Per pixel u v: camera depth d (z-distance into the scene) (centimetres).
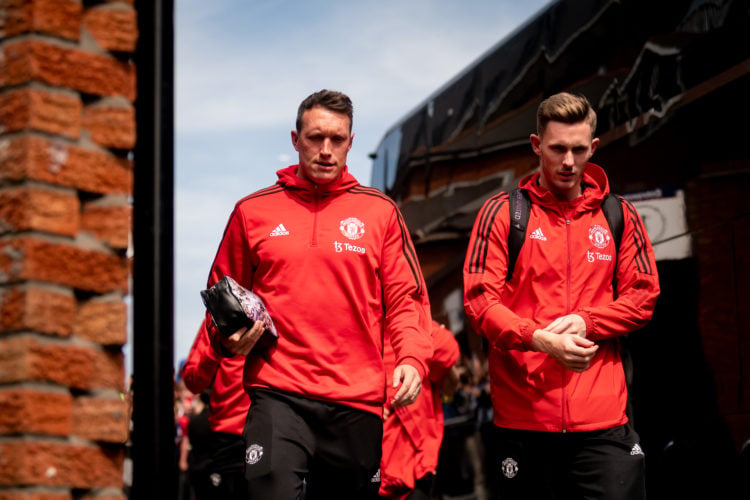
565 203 364
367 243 329
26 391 196
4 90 207
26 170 201
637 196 492
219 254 344
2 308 202
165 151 210
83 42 212
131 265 217
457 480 631
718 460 443
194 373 384
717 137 440
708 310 449
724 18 433
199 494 534
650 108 482
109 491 207
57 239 204
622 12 508
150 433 201
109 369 210
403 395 315
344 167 343
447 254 691
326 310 320
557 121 356
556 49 567
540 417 356
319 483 329
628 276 367
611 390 357
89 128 212
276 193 339
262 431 309
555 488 365
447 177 696
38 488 196
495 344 356
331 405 316
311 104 330
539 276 361
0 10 209
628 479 351
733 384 436
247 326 308
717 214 444
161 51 213
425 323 338
